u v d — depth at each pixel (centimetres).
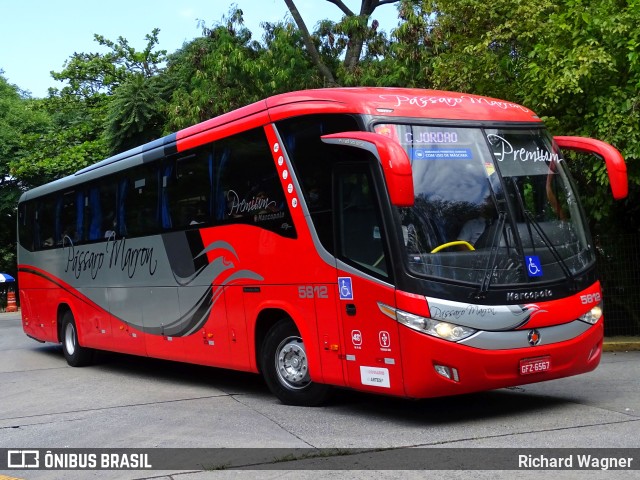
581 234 836
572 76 1171
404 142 775
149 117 2838
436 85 1416
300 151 863
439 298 729
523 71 1311
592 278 820
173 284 1110
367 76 2161
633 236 1384
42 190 1602
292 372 900
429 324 724
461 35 1401
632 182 1285
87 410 959
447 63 1403
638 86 1163
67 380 1256
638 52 1162
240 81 2178
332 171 818
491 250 762
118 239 1273
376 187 760
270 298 905
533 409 828
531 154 833
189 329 1077
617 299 1387
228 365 997
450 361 725
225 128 996
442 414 823
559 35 1248
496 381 745
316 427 781
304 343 855
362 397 938
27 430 855
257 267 925
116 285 1277
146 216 1186
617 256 1384
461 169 785
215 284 1009
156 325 1160
